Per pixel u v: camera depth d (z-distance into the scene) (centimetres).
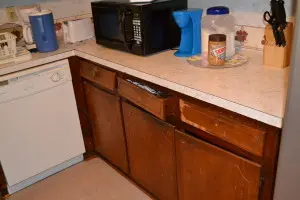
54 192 202
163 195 171
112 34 179
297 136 86
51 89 193
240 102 107
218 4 170
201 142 127
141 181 187
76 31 209
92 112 211
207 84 125
